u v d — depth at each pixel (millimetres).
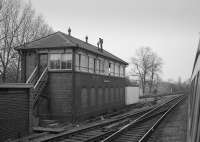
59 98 22703
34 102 20594
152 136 16062
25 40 44094
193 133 5742
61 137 15320
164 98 60312
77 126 20203
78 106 22891
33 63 23859
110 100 31234
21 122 15648
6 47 38625
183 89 126000
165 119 23781
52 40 24156
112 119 24609
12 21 39875
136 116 27891
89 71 25609
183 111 30641
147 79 82250
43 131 17578
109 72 31344
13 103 15094
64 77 22688
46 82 22859
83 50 24094
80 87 23406
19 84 15484
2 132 14250
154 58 82125
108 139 14055
